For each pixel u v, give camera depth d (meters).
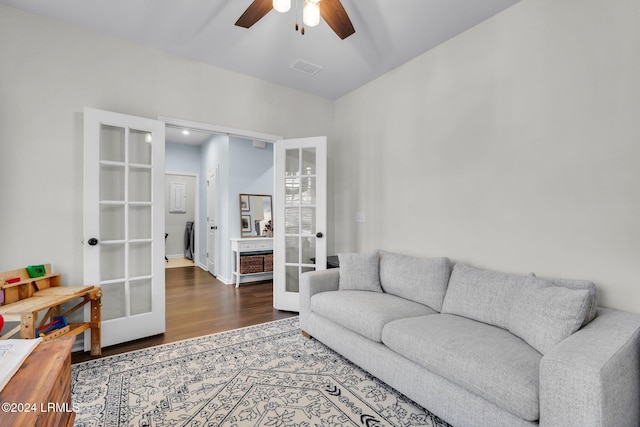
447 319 2.04
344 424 1.64
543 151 2.10
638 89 1.72
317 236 3.48
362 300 2.40
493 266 2.39
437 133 2.82
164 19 2.49
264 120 3.56
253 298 4.11
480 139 2.48
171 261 7.31
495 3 2.26
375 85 3.50
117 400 1.82
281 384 2.01
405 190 3.13
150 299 2.84
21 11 2.36
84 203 2.46
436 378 1.67
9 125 2.31
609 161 1.82
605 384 1.11
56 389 1.00
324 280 2.81
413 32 2.62
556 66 2.04
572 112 1.97
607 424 1.12
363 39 2.73
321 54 3.00
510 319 1.78
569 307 1.48
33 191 2.38
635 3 1.73
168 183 7.76
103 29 2.62
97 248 2.51
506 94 2.31
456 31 2.61
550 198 2.07
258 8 1.79
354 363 2.23
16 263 2.32
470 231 2.55
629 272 1.75
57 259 2.46
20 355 1.10
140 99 2.83
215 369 2.19
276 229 3.66
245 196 5.34
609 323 1.53
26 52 2.37
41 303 2.00
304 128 3.88
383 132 3.39
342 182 3.97
